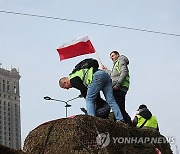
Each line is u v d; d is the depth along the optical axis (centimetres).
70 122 729
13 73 10088
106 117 870
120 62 910
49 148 730
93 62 867
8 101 9800
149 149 816
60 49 959
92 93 843
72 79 864
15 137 9844
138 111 998
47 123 757
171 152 867
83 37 965
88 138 722
